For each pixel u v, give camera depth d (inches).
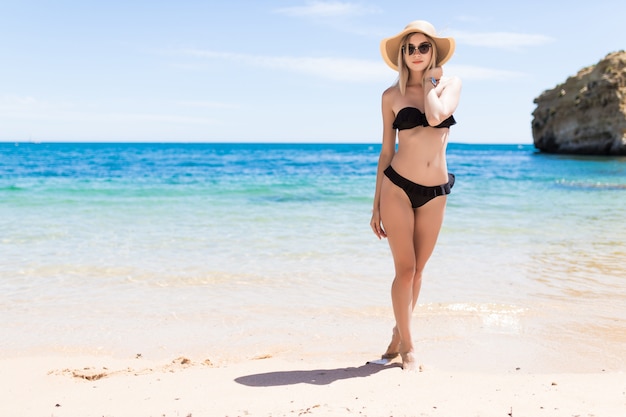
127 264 291.1
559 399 123.3
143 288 247.4
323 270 280.7
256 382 140.9
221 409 120.5
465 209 533.0
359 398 126.0
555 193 708.0
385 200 150.3
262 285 252.8
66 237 366.0
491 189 775.7
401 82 147.6
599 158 1791.3
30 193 655.8
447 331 191.6
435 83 146.0
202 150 4156.0
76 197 621.3
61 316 208.5
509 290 244.5
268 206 549.6
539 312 212.1
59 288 246.7
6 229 396.5
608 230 406.3
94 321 203.0
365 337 187.0
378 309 218.2
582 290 244.4
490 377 142.6
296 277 267.0
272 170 1298.0
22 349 175.0
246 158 2315.5
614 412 114.4
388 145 155.3
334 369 153.3
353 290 245.3
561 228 414.9
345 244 347.3
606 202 597.0
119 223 431.2
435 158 147.6
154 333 190.7
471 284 254.7
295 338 185.8
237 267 286.4
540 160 1785.2
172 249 330.0
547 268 286.2
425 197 147.8
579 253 323.9
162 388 137.0
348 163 1791.3
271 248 334.0
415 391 130.3
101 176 1003.9
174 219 455.2
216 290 245.0
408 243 149.4
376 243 350.6
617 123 1860.2
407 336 151.6
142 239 361.4
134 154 2832.2
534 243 354.9
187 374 149.2
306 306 222.1
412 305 159.3
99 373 151.3
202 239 362.6
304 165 1605.6
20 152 3115.2
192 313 212.8
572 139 2062.0
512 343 179.2
